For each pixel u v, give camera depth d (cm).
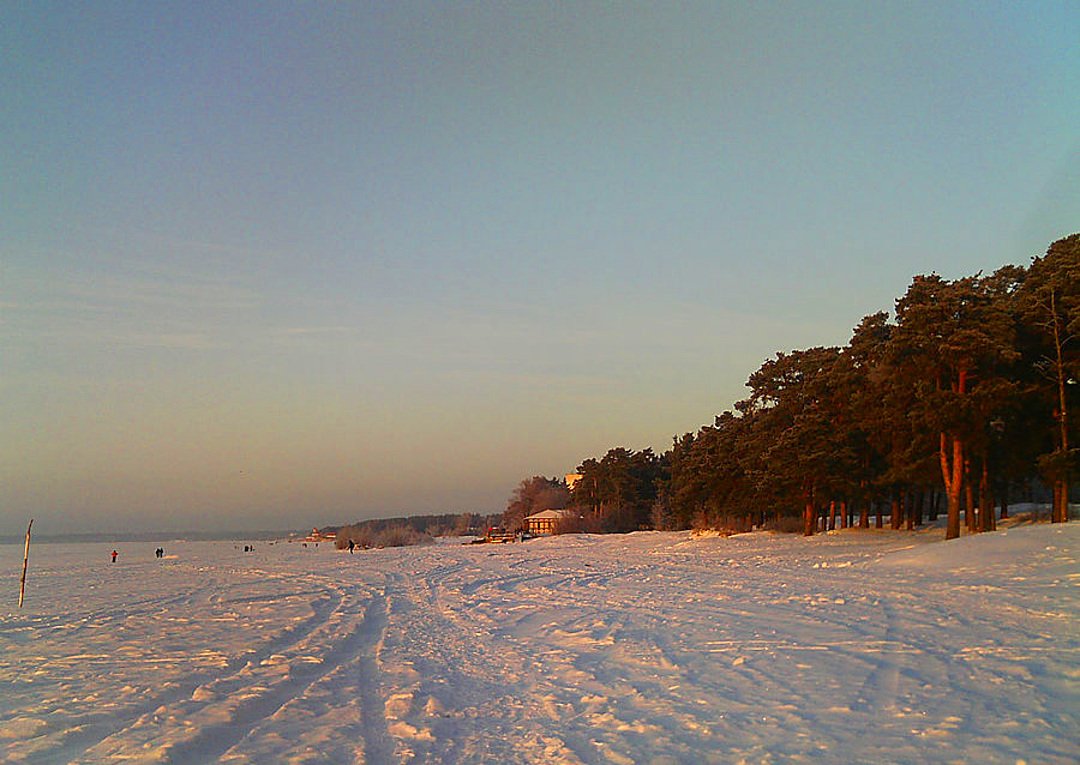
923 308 3734
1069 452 3434
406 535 12356
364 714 1159
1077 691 1043
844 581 2720
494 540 11731
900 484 5100
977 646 1389
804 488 5362
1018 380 3794
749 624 1861
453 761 891
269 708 1225
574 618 2234
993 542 3019
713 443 7181
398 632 2144
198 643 1983
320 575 4959
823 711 1026
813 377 5509
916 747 845
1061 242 3756
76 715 1196
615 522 11188
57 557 9644
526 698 1241
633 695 1202
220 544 17675
